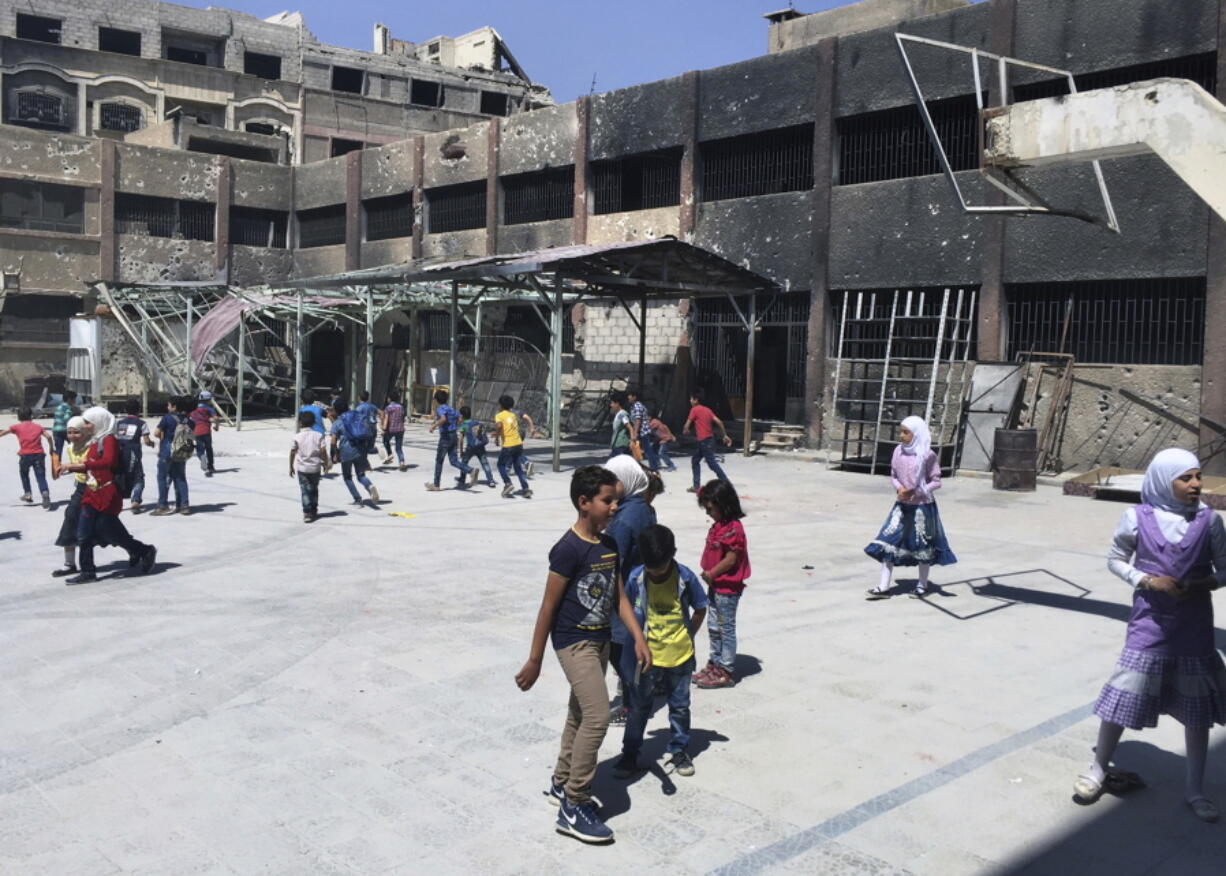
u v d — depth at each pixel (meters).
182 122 39.88
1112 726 4.93
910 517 9.23
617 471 5.94
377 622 8.40
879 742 5.76
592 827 4.56
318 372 37.97
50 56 43.75
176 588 9.66
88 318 32.47
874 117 22.22
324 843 4.56
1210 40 17.11
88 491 9.82
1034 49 19.27
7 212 33.66
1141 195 17.92
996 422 18.92
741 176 24.86
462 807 4.94
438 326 33.31
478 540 12.25
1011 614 8.70
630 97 26.72
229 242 37.25
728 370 25.41
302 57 50.72
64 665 7.29
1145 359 18.34
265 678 6.95
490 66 56.00
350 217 35.66
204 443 18.64
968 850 4.48
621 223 27.14
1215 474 17.02
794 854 4.45
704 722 6.09
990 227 19.86
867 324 22.28
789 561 10.99
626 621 4.81
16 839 4.60
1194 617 4.77
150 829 4.70
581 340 28.28
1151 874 4.27
